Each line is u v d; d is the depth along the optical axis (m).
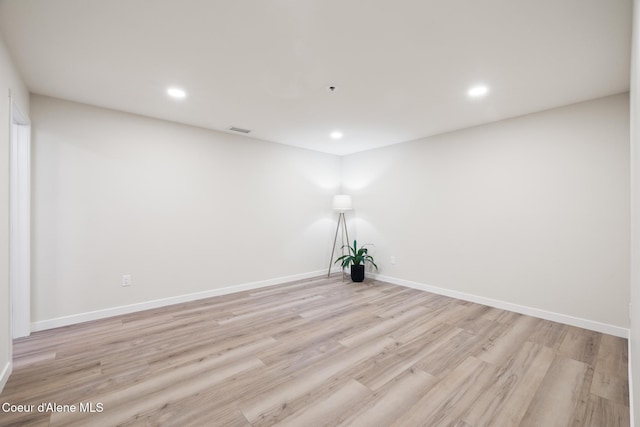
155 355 2.37
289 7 1.67
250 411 1.72
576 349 2.48
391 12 1.71
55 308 2.91
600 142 2.87
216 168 4.04
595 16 1.72
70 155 3.00
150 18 1.76
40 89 2.73
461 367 2.20
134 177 3.38
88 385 1.97
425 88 2.72
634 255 1.63
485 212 3.69
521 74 2.44
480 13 1.71
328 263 5.45
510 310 3.45
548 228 3.19
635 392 1.38
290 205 4.89
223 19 1.77
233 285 4.21
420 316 3.26
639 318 1.27
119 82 2.60
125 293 3.32
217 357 2.34
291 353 2.41
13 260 2.67
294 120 3.62
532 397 1.86
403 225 4.63
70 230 2.99
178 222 3.71
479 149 3.75
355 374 2.10
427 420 1.65
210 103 3.08
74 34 1.91
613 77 2.47
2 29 1.84
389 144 4.79
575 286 3.01
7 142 2.00
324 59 2.23
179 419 1.65
